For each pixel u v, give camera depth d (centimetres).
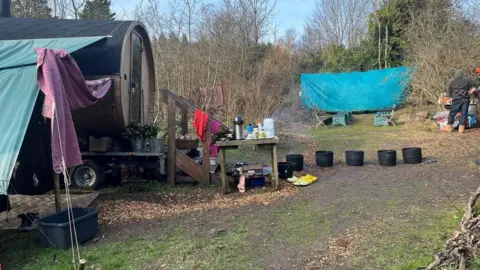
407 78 1762
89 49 775
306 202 648
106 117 773
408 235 474
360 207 598
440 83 1519
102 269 438
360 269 404
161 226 572
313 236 503
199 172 813
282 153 1132
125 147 841
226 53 1819
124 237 533
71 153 507
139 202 700
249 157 1086
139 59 929
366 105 1897
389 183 726
